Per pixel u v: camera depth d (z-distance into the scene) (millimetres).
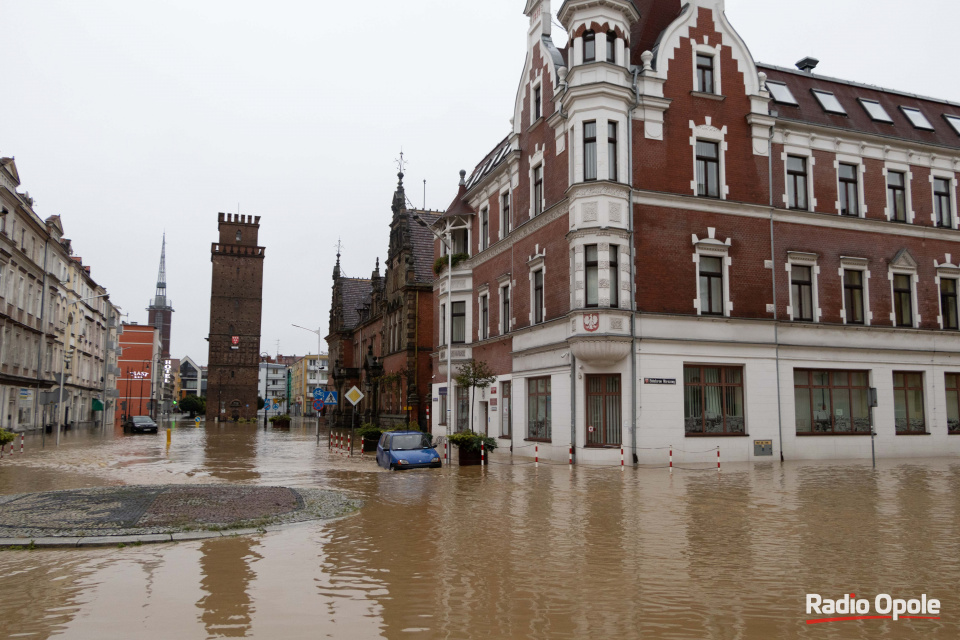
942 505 13852
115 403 89438
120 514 12461
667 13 28344
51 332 54500
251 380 102188
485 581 7941
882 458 27438
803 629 6234
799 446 26297
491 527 11539
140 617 6602
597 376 24797
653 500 14773
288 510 13172
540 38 29625
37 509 13102
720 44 27000
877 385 28047
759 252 26641
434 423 39906
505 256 32062
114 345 85750
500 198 33188
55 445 36438
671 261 25172
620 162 24719
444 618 6555
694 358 24969
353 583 7871
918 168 30250
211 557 9266
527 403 29172
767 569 8477
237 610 6828
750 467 23062
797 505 13914
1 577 8172
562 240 26250
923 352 29078
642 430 23875
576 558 9125
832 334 27547
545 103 28641
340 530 11312
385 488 17469
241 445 38719
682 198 25500
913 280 29484
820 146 28344
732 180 26547
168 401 152750
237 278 103062
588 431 24828
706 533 10875
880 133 29797
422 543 10188
